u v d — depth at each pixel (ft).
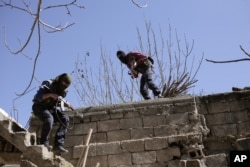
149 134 22.39
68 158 22.48
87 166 21.76
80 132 23.34
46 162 17.51
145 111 23.22
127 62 27.94
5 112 19.76
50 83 19.95
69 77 19.90
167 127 22.29
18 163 21.79
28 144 18.29
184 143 21.26
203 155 20.57
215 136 21.97
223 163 19.65
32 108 19.98
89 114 23.75
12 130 19.47
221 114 22.75
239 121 22.30
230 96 23.07
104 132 23.07
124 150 21.80
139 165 21.24
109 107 23.80
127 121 23.13
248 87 23.90
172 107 23.00
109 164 21.61
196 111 22.63
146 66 27.22
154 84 26.61
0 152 21.58
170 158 20.98
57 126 23.77
